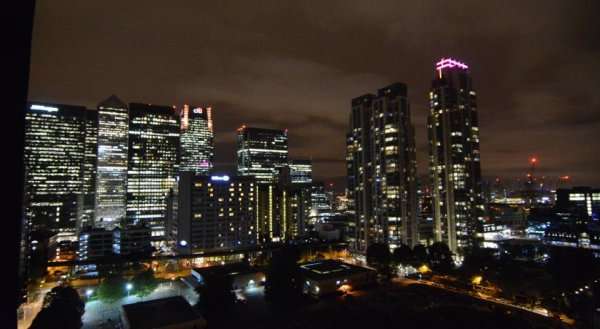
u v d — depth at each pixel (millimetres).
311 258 192750
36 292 134625
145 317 92062
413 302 114312
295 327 93312
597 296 104562
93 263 155750
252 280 138125
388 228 193250
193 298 127188
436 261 151500
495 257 158875
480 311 93250
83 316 109312
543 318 97875
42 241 150375
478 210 193250
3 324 7844
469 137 197625
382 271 150875
